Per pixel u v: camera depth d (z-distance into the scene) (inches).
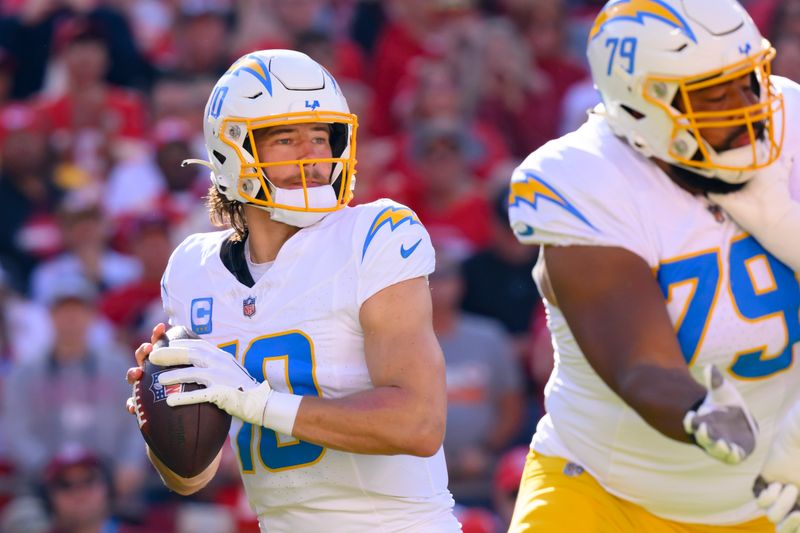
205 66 1189.1
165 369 444.1
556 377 477.7
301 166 444.1
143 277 959.6
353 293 438.9
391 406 422.9
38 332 960.3
